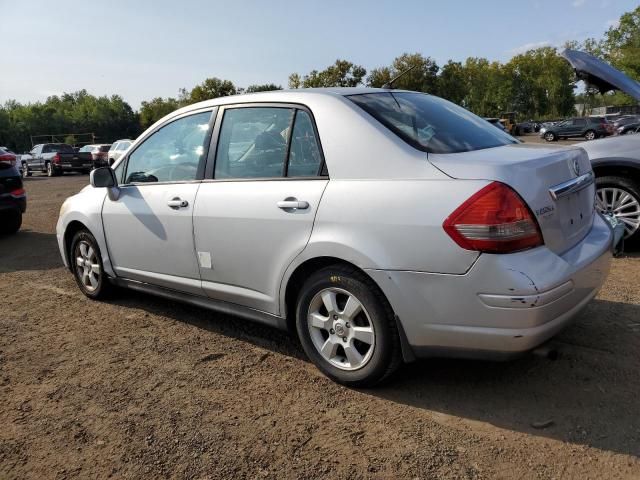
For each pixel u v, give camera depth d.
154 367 3.51
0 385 3.34
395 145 2.87
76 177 25.33
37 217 10.70
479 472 2.35
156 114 83.56
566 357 3.34
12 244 7.91
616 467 2.34
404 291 2.71
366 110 3.08
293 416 2.86
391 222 2.72
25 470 2.51
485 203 2.49
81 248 4.92
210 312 4.53
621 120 36.50
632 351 3.38
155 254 4.07
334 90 3.36
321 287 3.07
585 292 2.82
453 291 2.58
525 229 2.53
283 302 3.29
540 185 2.66
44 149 28.48
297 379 3.26
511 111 89.19
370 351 2.95
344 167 2.98
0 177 8.12
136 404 3.04
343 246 2.87
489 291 2.50
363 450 2.54
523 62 87.81
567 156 3.00
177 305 4.73
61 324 4.38
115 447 2.65
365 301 2.88
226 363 3.53
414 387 3.09
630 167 5.39
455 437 2.61
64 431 2.81
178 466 2.48
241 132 3.57
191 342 3.90
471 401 2.92
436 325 2.66
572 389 2.98
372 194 2.82
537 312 2.48
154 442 2.67
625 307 4.11
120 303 4.85
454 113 3.58
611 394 2.91
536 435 2.59
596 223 3.28
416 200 2.68
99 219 4.52
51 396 3.18
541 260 2.55
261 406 2.97
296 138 3.25
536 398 2.91
